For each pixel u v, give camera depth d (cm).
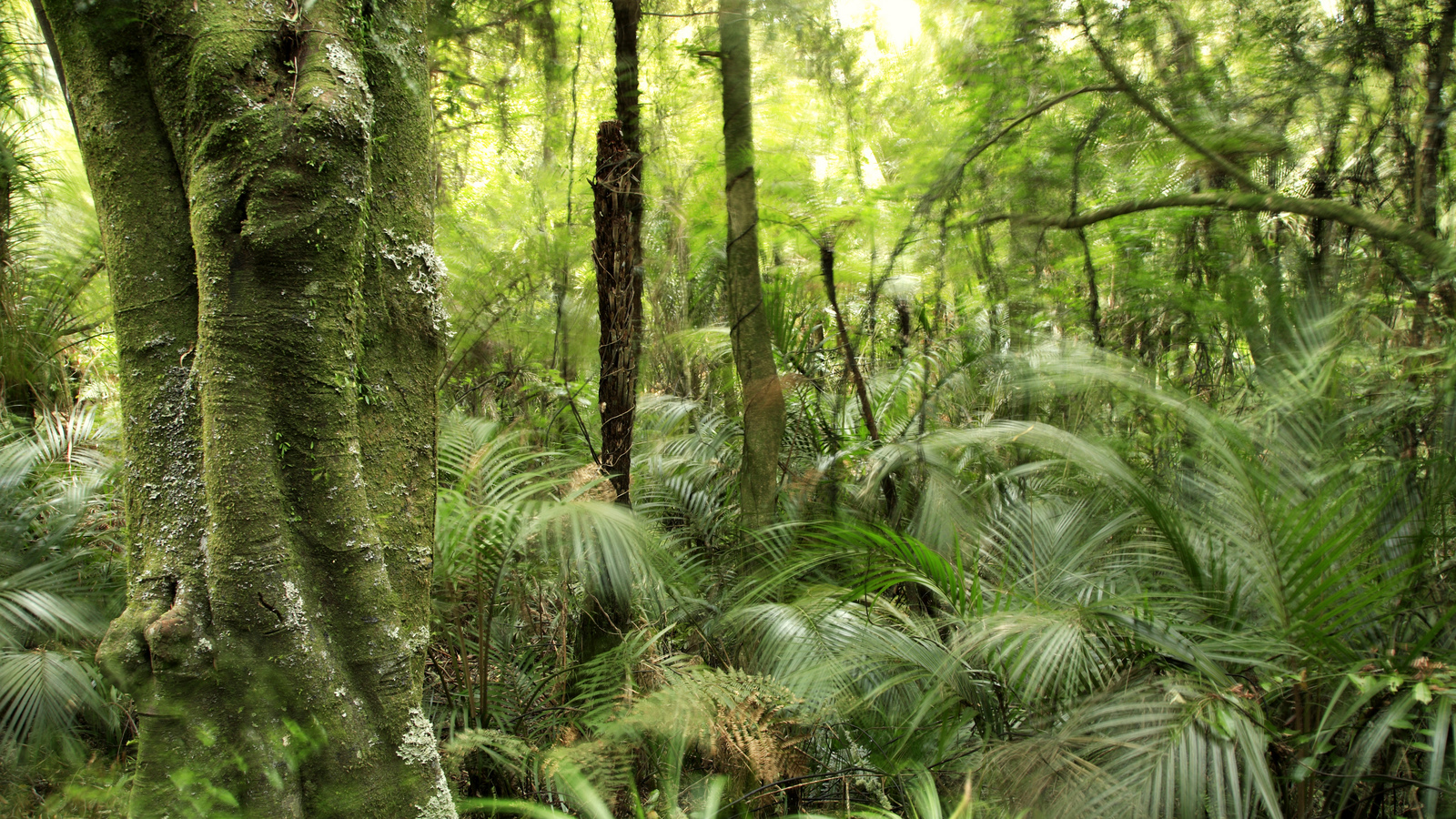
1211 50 319
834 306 393
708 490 401
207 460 161
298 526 167
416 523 194
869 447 369
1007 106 335
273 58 166
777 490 361
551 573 291
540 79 431
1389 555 243
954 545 299
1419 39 277
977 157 350
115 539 322
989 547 311
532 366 496
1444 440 240
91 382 477
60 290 470
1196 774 189
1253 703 211
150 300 171
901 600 328
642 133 359
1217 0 309
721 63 346
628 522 262
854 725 257
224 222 160
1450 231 288
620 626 285
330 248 166
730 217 348
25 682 234
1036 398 342
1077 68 323
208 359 161
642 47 374
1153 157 330
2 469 321
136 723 246
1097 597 277
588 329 471
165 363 170
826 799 252
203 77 159
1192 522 270
